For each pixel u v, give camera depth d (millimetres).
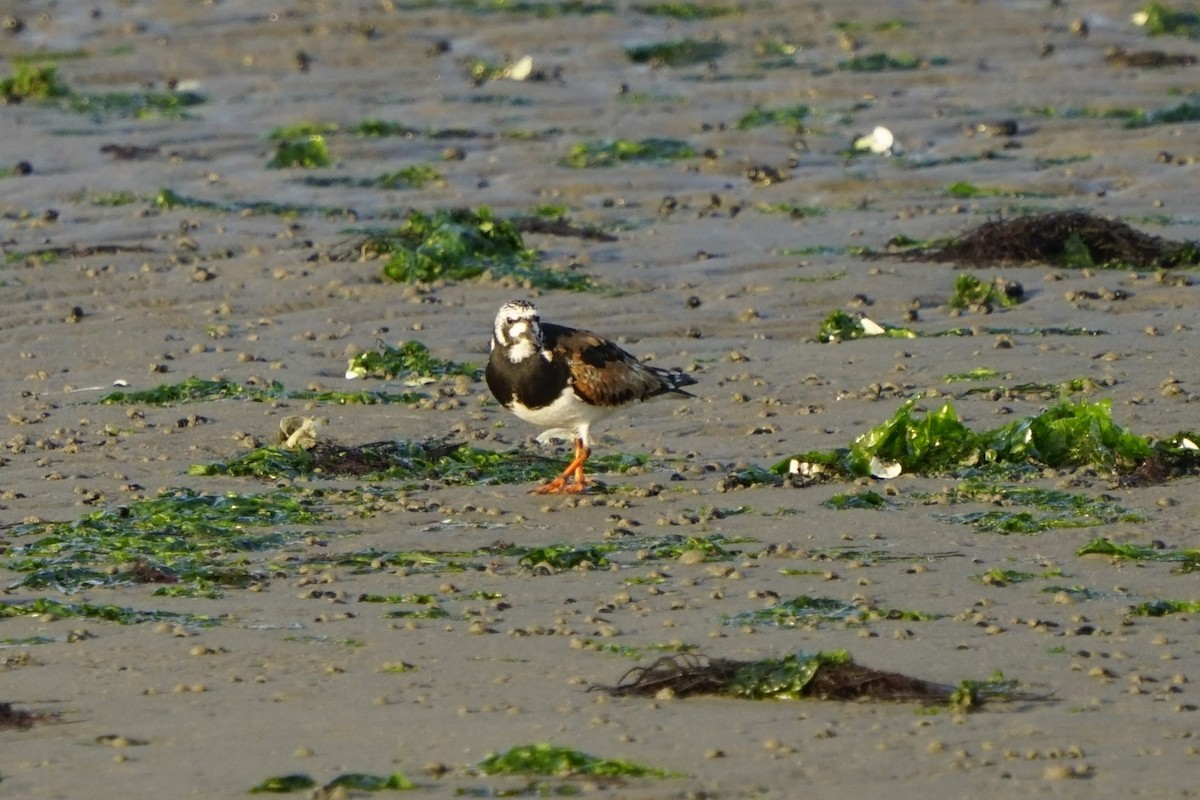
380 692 9711
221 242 23656
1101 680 9656
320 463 15008
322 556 12477
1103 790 8117
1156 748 8633
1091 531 12680
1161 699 9328
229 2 42406
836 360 18156
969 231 22828
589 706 9406
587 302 20719
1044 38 36688
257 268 22281
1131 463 14266
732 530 12992
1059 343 18406
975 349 18312
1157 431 15367
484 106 33000
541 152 29094
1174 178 25953
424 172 27547
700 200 25891
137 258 22797
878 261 22172
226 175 28188
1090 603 11102
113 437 15984
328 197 26656
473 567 12195
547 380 14141
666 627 10781
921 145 29031
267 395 17297
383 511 13727
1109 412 14648
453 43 38719
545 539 12922
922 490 13914
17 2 42625
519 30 39094
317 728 9156
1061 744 8711
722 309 20359
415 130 30906
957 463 14516
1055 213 22375
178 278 21922
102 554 12516
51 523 13328
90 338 19688
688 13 40031
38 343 19547
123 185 27406
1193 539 12438
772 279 21469
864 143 28844
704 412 16578
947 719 9086
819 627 10727
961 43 36688
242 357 18797
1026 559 12086
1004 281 20391
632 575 11953
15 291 21438
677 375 15047
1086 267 21531
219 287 21547
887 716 9156
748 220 24641
